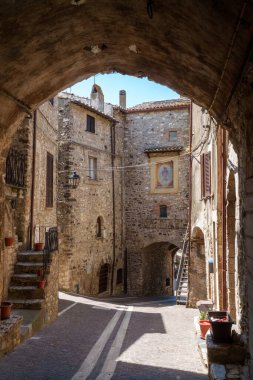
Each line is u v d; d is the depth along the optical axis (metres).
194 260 15.86
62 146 17.22
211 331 6.50
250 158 4.47
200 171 13.52
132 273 21.64
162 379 5.82
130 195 21.86
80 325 10.20
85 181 18.11
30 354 7.03
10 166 10.05
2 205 6.70
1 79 5.33
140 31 5.23
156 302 18.73
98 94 21.39
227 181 7.84
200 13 3.77
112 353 7.44
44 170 12.99
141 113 21.97
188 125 21.12
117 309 13.59
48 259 10.55
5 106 6.04
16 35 4.55
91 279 18.44
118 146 21.47
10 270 10.06
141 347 7.99
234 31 3.55
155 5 4.23
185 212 20.81
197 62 5.05
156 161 21.45
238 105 4.73
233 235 8.22
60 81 6.97
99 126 19.61
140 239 21.58
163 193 21.25
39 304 9.45
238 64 4.03
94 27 5.34
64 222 16.89
